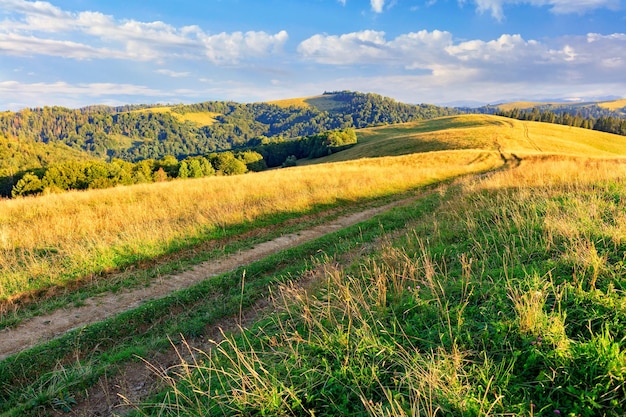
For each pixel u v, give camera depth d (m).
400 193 19.48
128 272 8.36
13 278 7.42
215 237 10.93
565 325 3.43
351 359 3.49
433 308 4.16
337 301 4.98
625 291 3.66
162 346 5.53
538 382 2.88
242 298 6.83
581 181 10.30
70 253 8.64
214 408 3.40
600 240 5.07
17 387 4.66
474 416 2.66
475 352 3.34
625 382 2.67
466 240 6.72
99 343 5.62
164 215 12.13
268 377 3.50
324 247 9.95
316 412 3.07
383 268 5.84
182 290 7.18
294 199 15.27
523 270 4.51
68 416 4.21
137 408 3.90
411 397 2.91
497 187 12.12
